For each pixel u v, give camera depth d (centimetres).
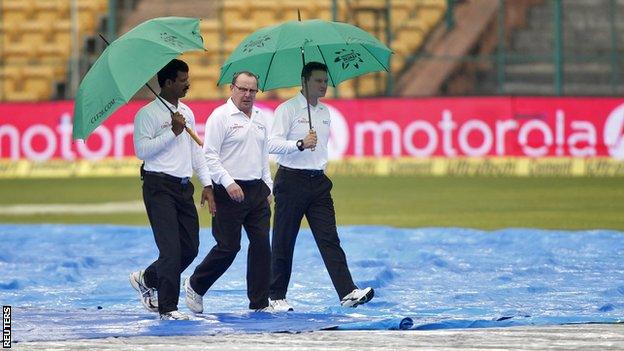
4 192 9506
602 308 3859
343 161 10344
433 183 9612
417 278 4712
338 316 3744
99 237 6209
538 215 7338
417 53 11419
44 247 5891
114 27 11094
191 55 11838
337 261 3988
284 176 3997
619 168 9962
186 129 3666
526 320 3559
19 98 12100
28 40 12331
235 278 4775
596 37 11362
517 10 11419
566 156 10038
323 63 4138
